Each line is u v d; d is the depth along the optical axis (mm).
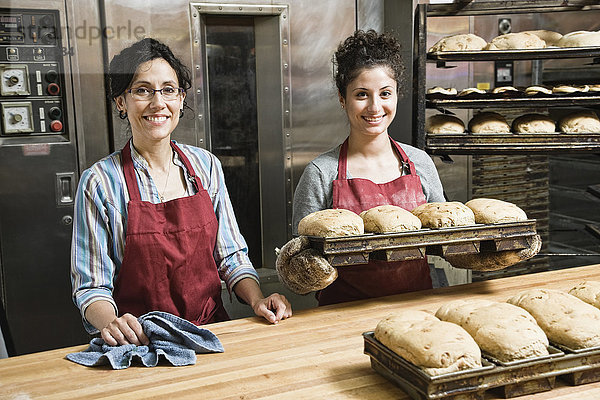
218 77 2922
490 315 1287
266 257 3148
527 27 3295
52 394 1249
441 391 1122
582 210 3051
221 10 2811
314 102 3076
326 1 3010
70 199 2652
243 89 2984
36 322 2672
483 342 1227
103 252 1793
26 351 2668
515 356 1185
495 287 1897
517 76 3287
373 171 2127
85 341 2773
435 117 2754
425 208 1733
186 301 1890
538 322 1329
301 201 2125
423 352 1151
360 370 1334
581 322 1280
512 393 1185
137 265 1814
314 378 1297
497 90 2604
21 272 2619
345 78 2037
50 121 2572
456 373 1125
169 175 1917
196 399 1209
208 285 1938
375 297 2047
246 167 3055
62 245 2672
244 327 1631
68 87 2574
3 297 2600
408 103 3240
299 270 1557
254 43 2969
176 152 1952
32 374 1358
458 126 2693
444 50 2645
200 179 1964
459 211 1688
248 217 3098
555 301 1373
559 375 1216
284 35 2947
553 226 3219
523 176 3260
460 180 3264
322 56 3053
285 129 3033
